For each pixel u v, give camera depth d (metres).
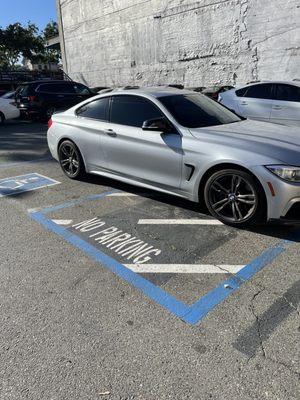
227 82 15.23
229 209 4.36
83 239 4.20
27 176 6.81
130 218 4.72
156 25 17.52
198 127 4.68
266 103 9.32
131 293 3.19
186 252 3.84
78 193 5.74
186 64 16.75
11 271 3.59
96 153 5.71
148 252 3.86
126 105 5.28
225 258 3.69
